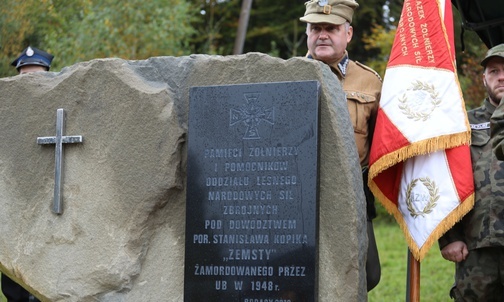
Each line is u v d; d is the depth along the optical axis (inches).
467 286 199.3
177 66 200.1
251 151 186.1
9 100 214.1
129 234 196.4
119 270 195.5
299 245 179.8
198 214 188.5
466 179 196.9
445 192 196.7
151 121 197.5
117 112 201.5
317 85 182.5
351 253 178.9
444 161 198.4
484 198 195.8
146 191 195.9
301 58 187.6
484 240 194.4
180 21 552.1
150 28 512.1
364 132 208.2
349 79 214.1
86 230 201.0
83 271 199.3
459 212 195.2
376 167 198.2
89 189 202.5
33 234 206.5
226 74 193.9
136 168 197.8
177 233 194.5
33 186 209.5
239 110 188.2
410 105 199.3
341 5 212.7
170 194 195.2
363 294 180.7
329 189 181.8
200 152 190.1
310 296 177.8
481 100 485.1
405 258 397.4
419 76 201.6
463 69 522.6
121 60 204.5
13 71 410.3
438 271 364.2
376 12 700.0
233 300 183.5
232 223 185.5
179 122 196.2
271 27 717.9
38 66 275.0
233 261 184.5
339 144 181.9
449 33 208.4
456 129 196.9
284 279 180.1
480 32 257.0
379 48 669.9
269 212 183.0
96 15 495.8
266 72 189.9
